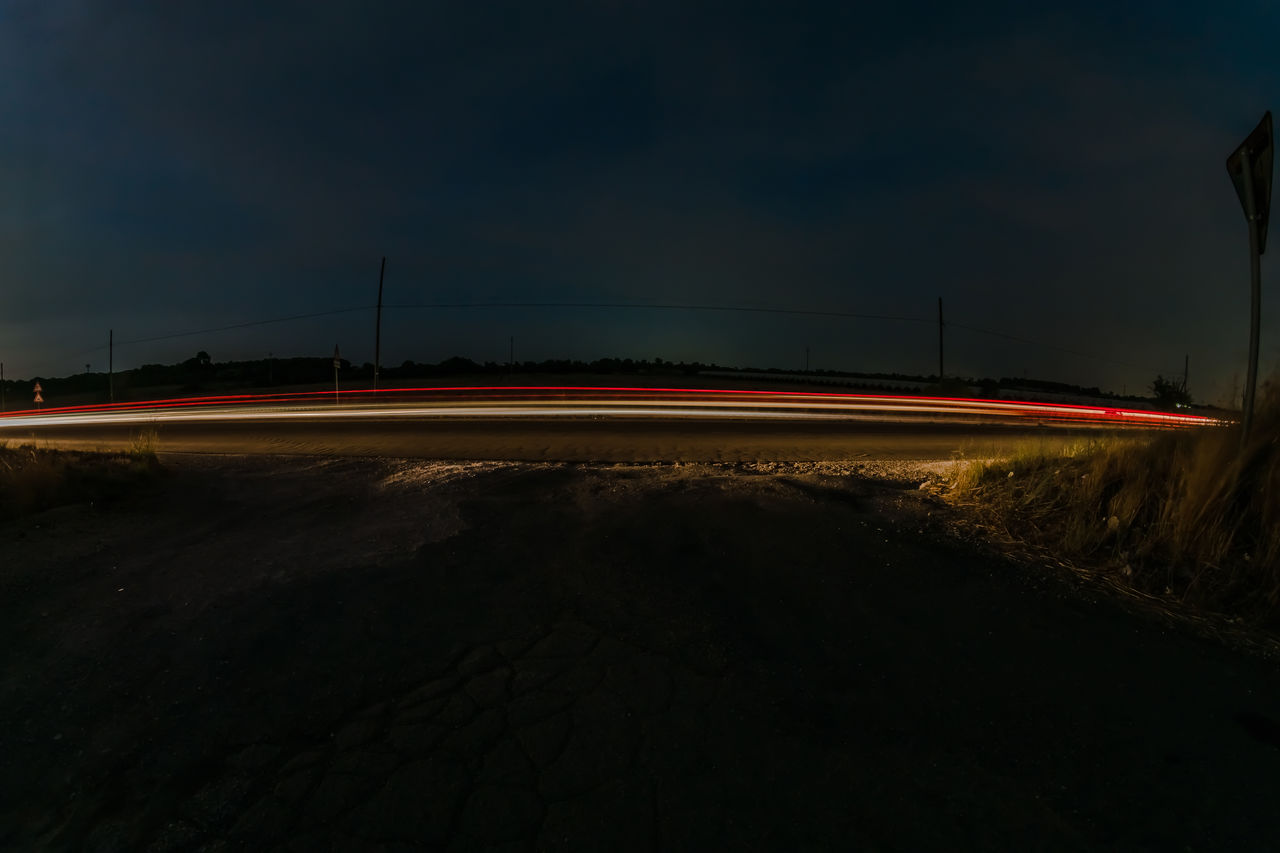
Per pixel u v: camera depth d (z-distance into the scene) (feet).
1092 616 13.24
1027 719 9.88
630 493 21.88
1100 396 199.00
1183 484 16.96
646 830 7.77
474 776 8.77
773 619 13.00
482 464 30.83
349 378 236.43
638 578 14.83
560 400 118.32
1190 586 14.24
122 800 8.64
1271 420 18.47
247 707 10.38
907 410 102.42
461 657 11.67
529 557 15.96
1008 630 12.59
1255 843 7.55
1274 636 12.67
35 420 109.81
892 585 14.48
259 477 28.58
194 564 16.17
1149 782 8.54
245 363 298.97
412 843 7.72
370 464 32.58
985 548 16.75
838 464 32.86
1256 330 16.62
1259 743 9.38
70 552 17.26
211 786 8.82
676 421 71.72
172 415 104.88
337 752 9.36
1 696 10.75
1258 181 16.29
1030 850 7.45
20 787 8.91
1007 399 163.73
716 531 17.65
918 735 9.50
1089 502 18.07
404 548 16.74
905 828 7.78
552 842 7.64
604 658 11.59
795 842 7.57
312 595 13.93
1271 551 14.23
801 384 211.41
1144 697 10.50
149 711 10.36
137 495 24.03
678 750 9.18
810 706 10.18
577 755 9.11
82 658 11.76
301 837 7.89
